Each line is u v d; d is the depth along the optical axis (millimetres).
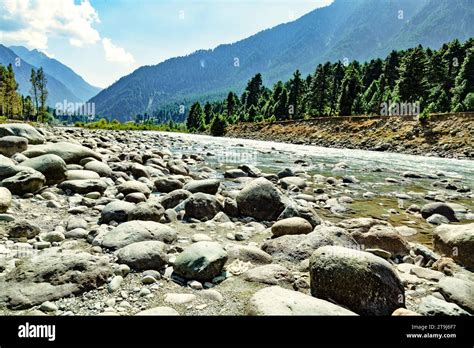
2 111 64938
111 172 9820
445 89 56906
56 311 3186
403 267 4973
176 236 5398
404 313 3320
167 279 3988
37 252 4387
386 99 53250
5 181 6672
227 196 9023
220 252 4258
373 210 8891
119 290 3641
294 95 71875
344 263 3566
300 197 9680
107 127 72125
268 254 4898
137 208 5984
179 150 22828
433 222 7895
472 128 31359
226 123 65438
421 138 33625
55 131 26562
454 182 14203
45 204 6516
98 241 4824
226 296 3664
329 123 46938
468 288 4008
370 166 19141
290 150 29391
